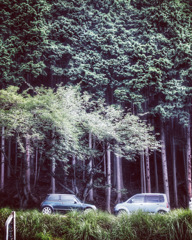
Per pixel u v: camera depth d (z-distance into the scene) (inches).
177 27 1031.6
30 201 742.5
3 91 569.0
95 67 951.6
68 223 327.9
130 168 1179.9
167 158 1206.9
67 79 1040.2
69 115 585.6
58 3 1092.5
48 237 302.0
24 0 1038.4
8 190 852.6
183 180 1107.9
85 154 631.2
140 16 1111.6
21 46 965.8
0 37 975.0
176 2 1078.4
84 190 600.4
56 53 988.6
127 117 650.8
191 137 1012.5
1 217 334.6
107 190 805.9
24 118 556.7
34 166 1037.2
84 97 674.2
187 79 962.7
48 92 624.7
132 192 1048.8
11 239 259.4
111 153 1110.4
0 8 1017.5
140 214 328.2
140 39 1053.2
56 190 932.6
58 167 682.8
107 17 1075.3
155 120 990.4
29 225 323.3
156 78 901.8
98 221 328.2
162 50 984.3
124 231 308.7
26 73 940.6
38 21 1003.3
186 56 970.7
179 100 901.2
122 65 973.8
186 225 302.7
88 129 628.7
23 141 671.1
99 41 1021.2
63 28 1043.3
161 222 314.3
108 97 1018.7
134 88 918.4
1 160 864.3
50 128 573.0
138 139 641.0
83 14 1108.5
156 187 1015.0
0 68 892.6
